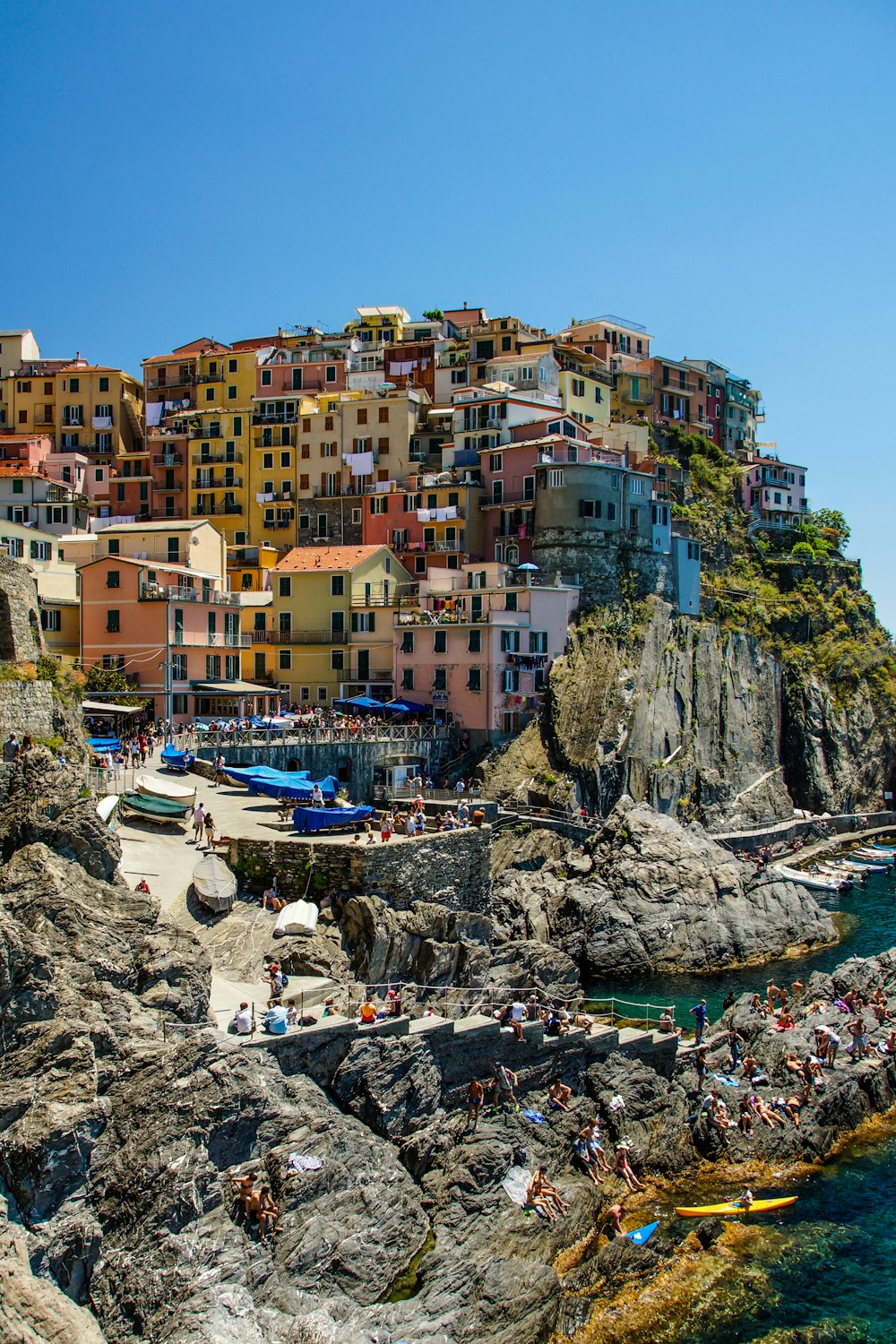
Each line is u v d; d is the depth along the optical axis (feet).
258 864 173.27
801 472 511.40
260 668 347.15
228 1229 101.96
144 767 224.74
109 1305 94.73
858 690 419.54
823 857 343.67
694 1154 142.82
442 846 186.19
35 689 171.12
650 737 330.13
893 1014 181.47
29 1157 96.22
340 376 462.60
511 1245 117.60
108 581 285.43
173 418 452.76
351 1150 116.98
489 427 391.04
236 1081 109.91
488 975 169.58
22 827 130.11
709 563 440.86
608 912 235.61
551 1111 138.92
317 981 145.07
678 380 508.53
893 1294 116.06
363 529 403.95
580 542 346.74
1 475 405.18
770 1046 165.99
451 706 315.78
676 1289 115.44
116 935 123.13
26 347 510.99
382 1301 107.55
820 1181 139.74
